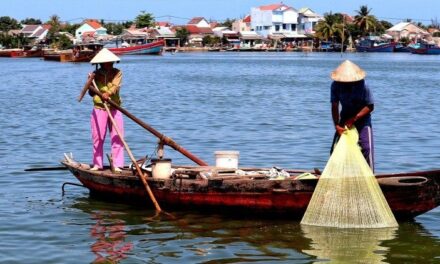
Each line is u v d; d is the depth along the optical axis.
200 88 50.75
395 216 12.56
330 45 178.62
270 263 10.40
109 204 14.16
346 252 10.91
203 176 13.43
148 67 91.88
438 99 40.38
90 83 14.41
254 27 186.00
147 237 11.79
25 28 197.38
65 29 194.50
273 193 12.66
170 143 14.95
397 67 92.31
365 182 12.16
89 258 10.65
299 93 45.62
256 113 32.03
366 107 12.67
